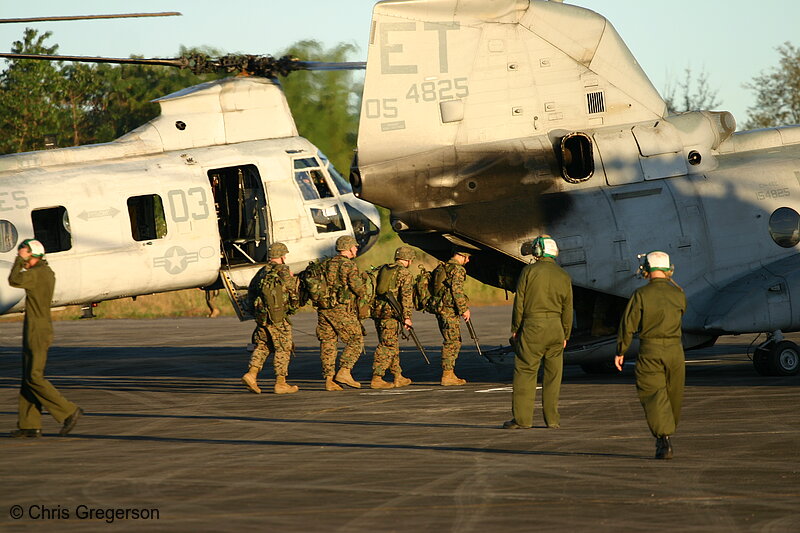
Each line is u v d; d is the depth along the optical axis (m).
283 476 28.27
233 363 70.88
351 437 35.34
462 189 50.22
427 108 50.44
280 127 65.19
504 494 25.47
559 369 36.19
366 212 66.12
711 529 21.70
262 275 50.03
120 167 60.72
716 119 54.09
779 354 51.47
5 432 38.56
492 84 51.03
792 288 49.97
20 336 105.31
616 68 52.69
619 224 50.56
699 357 67.12
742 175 53.12
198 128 63.16
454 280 51.44
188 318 131.38
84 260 58.84
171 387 55.12
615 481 26.83
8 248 57.91
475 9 50.88
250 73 65.62
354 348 51.62
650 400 29.77
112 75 188.12
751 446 31.56
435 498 25.11
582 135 51.22
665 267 30.19
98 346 89.81
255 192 63.72
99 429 38.84
